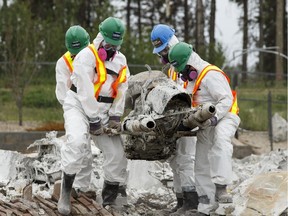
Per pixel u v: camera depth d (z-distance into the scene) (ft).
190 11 148.56
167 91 31.45
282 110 83.92
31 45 82.48
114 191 34.37
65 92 36.27
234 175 42.06
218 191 33.19
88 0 126.41
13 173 42.39
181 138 34.37
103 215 32.35
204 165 33.76
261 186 35.01
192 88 33.53
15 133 58.75
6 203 33.27
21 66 70.03
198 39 98.94
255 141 67.00
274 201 34.04
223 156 32.89
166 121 31.68
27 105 73.36
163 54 34.76
